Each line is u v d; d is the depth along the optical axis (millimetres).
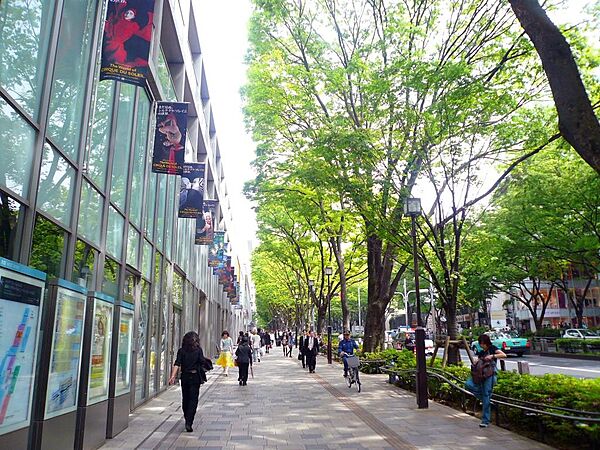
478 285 38406
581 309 37469
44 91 6805
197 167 17844
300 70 16516
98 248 9383
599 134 5820
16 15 6004
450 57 13844
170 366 17094
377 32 16219
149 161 13875
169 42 16641
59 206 7500
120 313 8414
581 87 6000
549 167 21438
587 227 23672
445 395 12172
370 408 11531
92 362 7027
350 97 16109
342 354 16047
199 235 22547
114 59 8578
